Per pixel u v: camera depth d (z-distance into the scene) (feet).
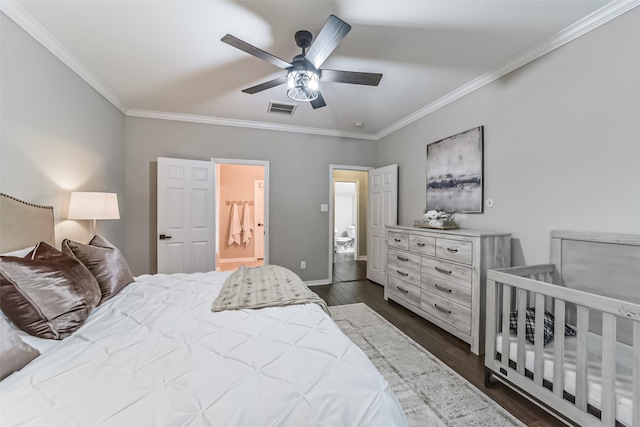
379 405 2.90
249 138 13.75
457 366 6.97
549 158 7.18
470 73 8.70
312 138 14.89
